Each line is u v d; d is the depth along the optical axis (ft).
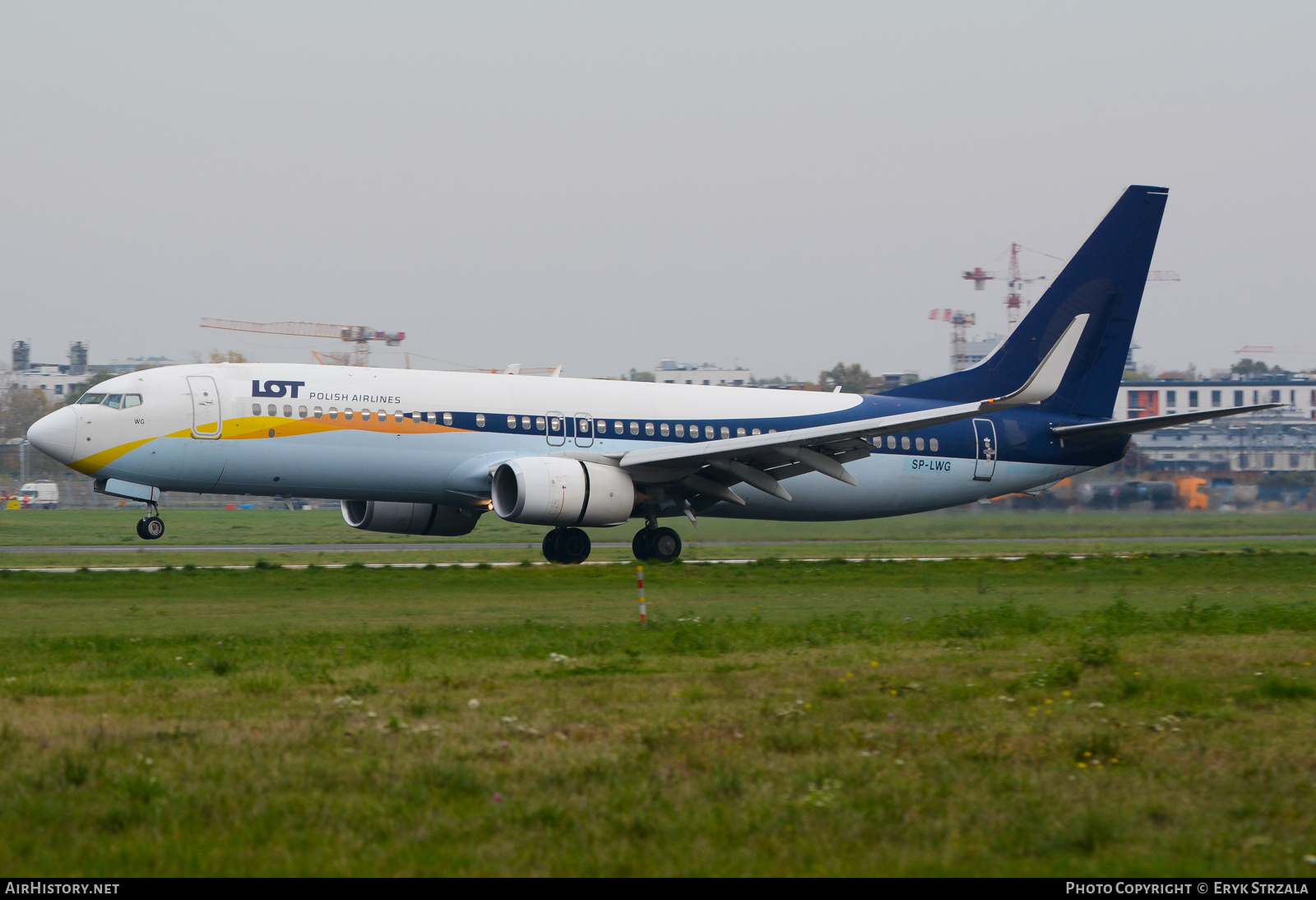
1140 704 171.22
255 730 143.84
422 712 156.76
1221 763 136.36
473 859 99.76
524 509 399.24
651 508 443.73
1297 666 201.16
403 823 108.78
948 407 453.17
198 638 224.94
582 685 178.70
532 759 132.77
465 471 424.05
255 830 106.11
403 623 259.19
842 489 481.46
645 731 146.82
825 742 143.23
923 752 140.26
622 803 115.55
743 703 167.32
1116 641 230.68
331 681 177.88
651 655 211.41
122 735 138.92
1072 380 512.22
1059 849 105.40
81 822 107.24
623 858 100.68
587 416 443.32
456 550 559.38
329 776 123.65
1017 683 184.14
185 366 410.11
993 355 507.30
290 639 225.15
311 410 405.80
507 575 378.94
